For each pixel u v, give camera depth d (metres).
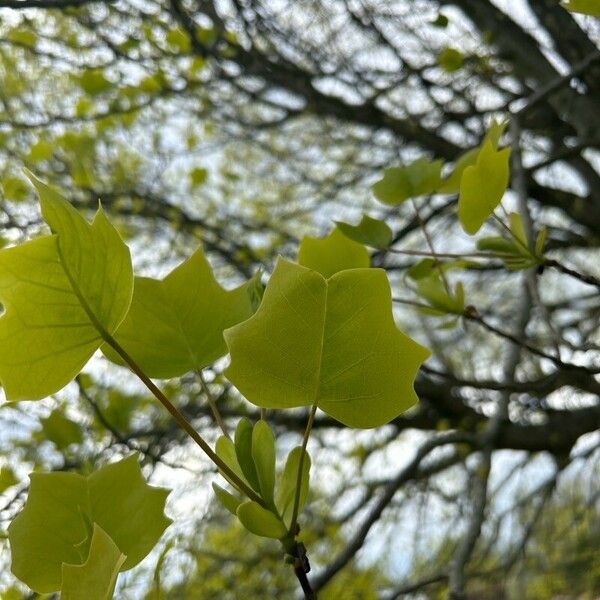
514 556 1.90
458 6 1.83
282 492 0.31
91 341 0.28
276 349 0.28
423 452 1.48
